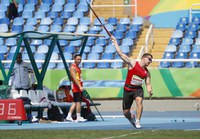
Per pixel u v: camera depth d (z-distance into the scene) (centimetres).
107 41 6297
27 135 3028
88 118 4303
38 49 6250
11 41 6369
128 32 6275
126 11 6681
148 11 6569
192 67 5566
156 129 3394
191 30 6166
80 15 6669
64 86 4400
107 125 3838
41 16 6769
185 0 6506
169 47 5972
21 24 6706
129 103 3541
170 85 5319
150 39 6138
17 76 4281
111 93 5378
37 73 4350
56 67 5950
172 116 4725
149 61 3497
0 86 4156
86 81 5406
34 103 4209
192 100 5322
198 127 3591
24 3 6956
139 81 3500
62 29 6581
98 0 6788
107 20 6581
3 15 6944
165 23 6525
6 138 2892
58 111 4250
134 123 3525
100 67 5891
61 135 3012
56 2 6888
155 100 5356
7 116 3916
